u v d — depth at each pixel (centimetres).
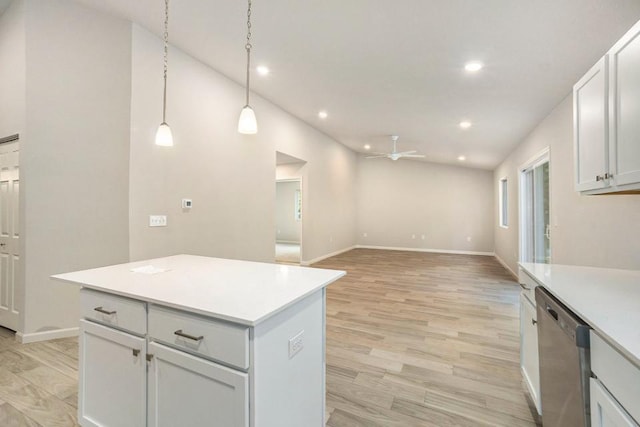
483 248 830
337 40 266
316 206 675
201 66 356
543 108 347
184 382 120
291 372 130
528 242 500
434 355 252
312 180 650
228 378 109
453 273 575
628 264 203
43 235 262
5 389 199
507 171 619
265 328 113
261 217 460
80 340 155
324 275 168
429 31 232
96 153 278
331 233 764
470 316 344
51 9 262
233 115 404
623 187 144
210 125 371
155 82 308
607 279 163
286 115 525
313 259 671
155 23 286
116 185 285
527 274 186
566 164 306
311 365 145
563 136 316
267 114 472
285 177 655
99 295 146
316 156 661
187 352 120
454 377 219
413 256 776
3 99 274
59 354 243
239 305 118
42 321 265
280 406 122
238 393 107
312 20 242
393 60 286
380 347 266
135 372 134
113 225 284
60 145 266
